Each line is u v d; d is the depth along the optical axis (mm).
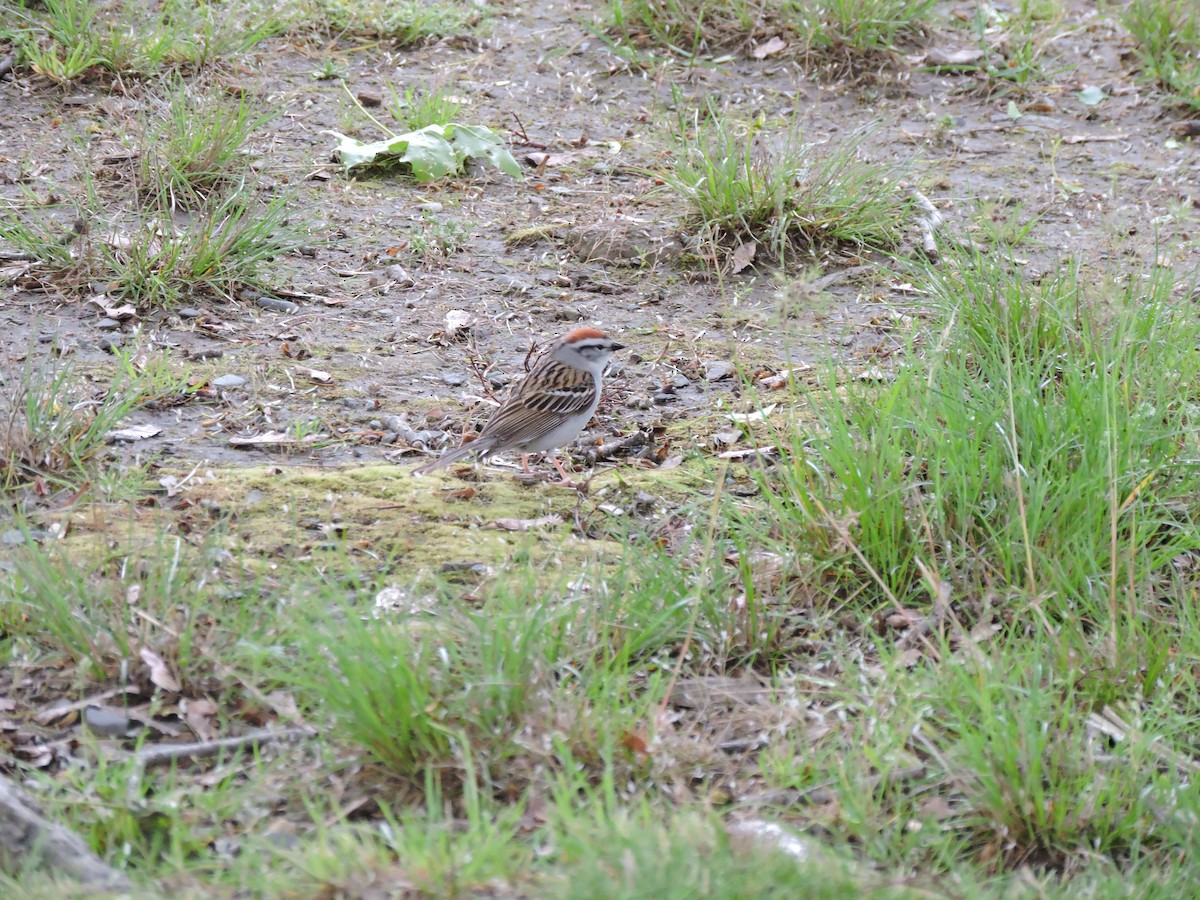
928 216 15609
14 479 10352
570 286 14586
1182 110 19125
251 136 17266
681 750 7680
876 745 7762
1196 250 14938
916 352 12648
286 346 12898
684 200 15711
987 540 9391
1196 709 8312
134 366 12391
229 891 6352
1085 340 10836
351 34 20438
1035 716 7574
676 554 9656
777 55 19984
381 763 7488
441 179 16672
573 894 5828
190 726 7855
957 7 21969
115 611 8375
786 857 6438
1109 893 6707
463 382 12617
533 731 7516
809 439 10320
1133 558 8719
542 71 19812
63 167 15922
